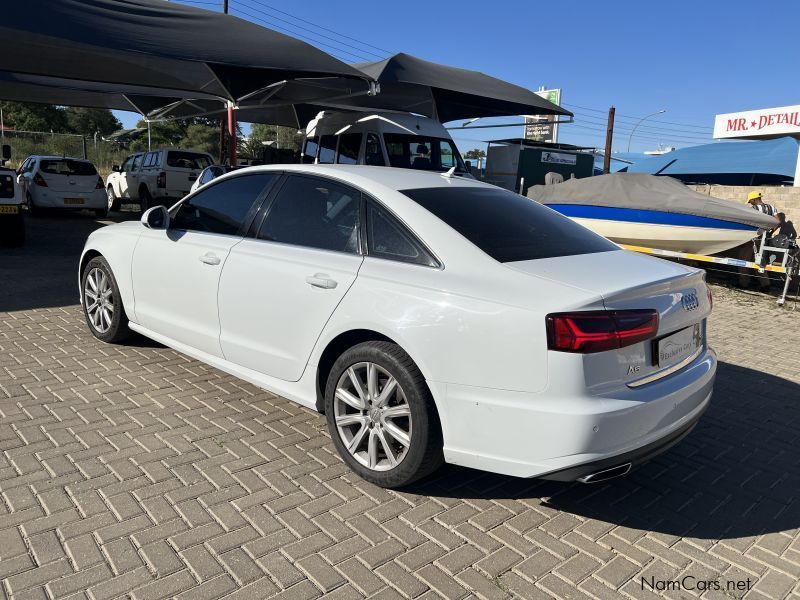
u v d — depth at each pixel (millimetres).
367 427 3238
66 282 7918
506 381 2730
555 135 32562
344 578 2533
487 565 2672
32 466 3268
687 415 3080
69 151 31109
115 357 5012
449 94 14586
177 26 9969
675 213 10344
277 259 3662
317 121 13562
